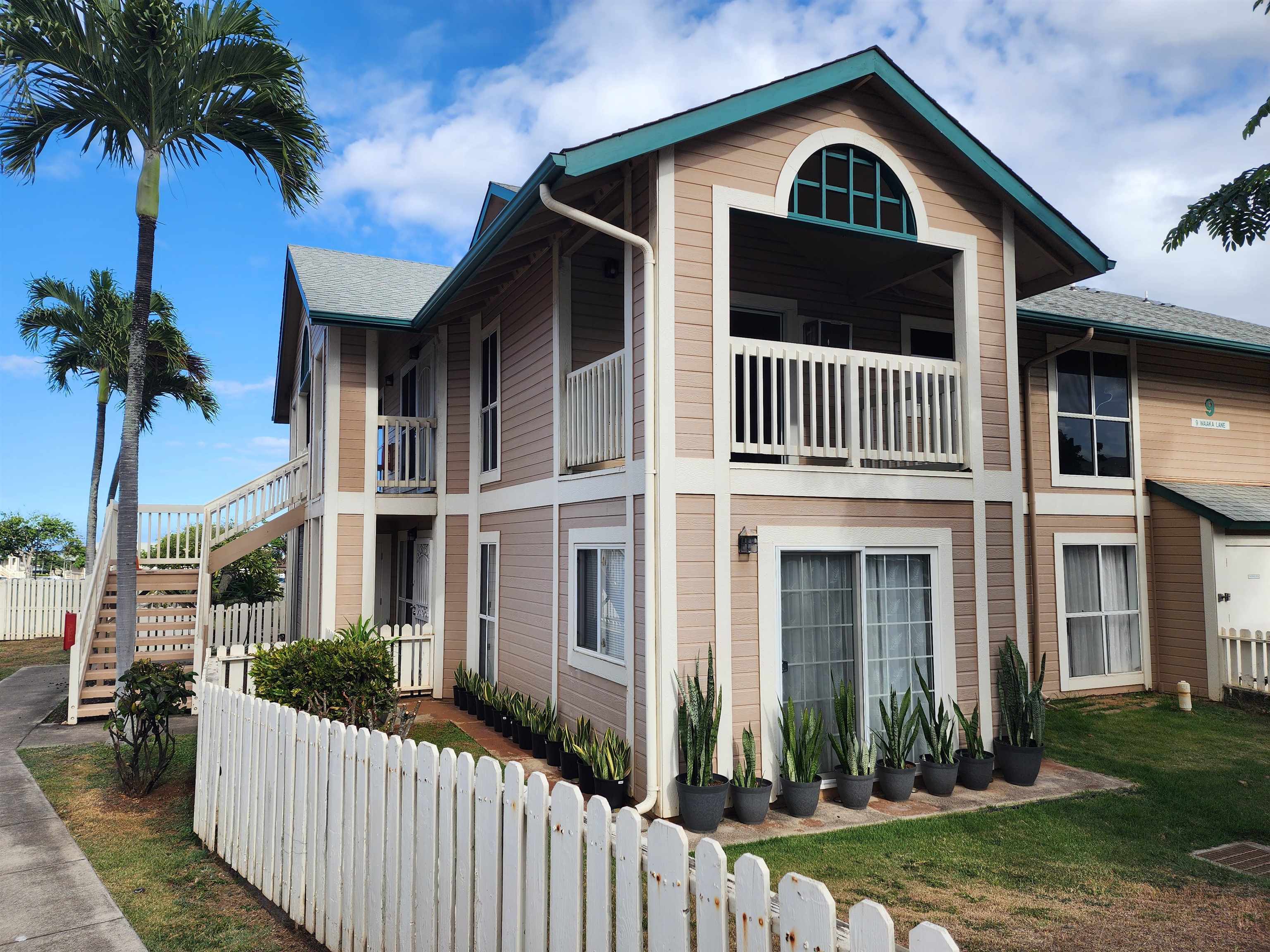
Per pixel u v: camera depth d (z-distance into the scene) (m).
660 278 6.65
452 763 3.66
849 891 5.01
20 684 12.86
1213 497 11.95
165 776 7.67
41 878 5.35
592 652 7.73
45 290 18.33
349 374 11.87
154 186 9.48
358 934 4.13
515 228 7.54
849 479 7.29
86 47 8.58
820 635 7.18
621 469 7.21
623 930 2.79
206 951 4.37
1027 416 11.37
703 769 6.14
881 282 9.54
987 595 7.87
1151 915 4.70
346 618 11.53
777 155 7.22
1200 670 11.30
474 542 11.69
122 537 9.40
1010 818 6.38
